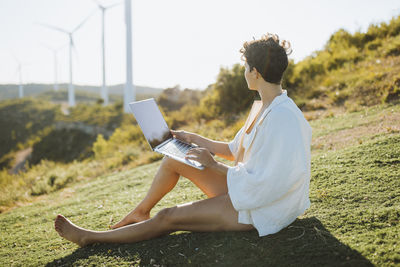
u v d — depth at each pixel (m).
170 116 12.33
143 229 1.85
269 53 1.59
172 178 2.07
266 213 1.59
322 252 1.51
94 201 3.82
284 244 1.61
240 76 10.01
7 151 34.88
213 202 1.72
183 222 1.77
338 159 2.98
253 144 1.57
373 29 9.78
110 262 1.74
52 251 2.17
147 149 8.18
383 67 7.02
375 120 4.41
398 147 2.90
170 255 1.71
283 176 1.48
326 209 2.01
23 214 3.74
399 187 2.15
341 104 6.37
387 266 1.35
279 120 1.49
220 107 10.33
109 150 10.69
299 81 9.41
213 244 1.71
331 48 10.49
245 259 1.54
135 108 2.14
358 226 1.73
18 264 2.01
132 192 3.87
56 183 6.27
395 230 1.63
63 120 34.28
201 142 2.26
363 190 2.20
